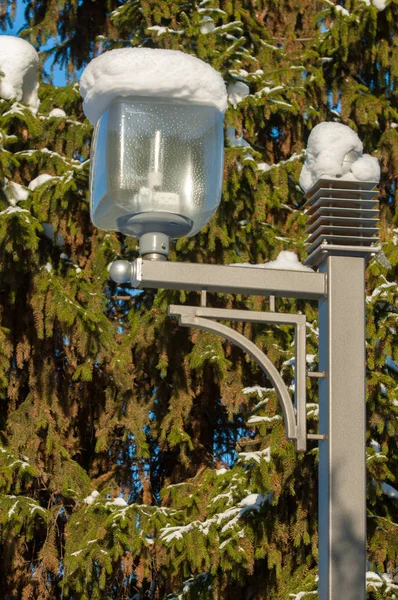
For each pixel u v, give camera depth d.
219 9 13.21
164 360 12.59
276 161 15.07
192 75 4.72
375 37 13.66
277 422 10.53
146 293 13.91
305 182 5.29
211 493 11.56
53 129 13.01
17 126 12.50
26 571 12.98
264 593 11.97
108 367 13.07
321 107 14.47
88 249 13.55
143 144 4.67
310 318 12.23
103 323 12.18
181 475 13.62
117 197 4.64
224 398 12.46
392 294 11.07
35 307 11.96
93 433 13.90
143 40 13.49
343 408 4.70
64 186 11.70
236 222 12.84
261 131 14.88
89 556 11.45
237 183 12.23
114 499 12.06
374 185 5.16
